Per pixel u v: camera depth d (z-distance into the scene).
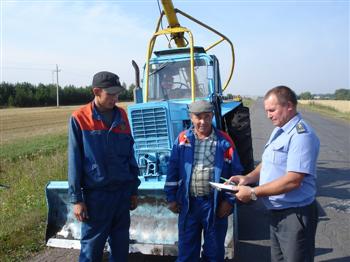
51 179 8.07
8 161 11.34
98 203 3.39
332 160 10.58
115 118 3.41
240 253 4.68
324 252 4.70
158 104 4.93
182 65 6.21
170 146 4.94
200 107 3.38
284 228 3.00
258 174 3.37
